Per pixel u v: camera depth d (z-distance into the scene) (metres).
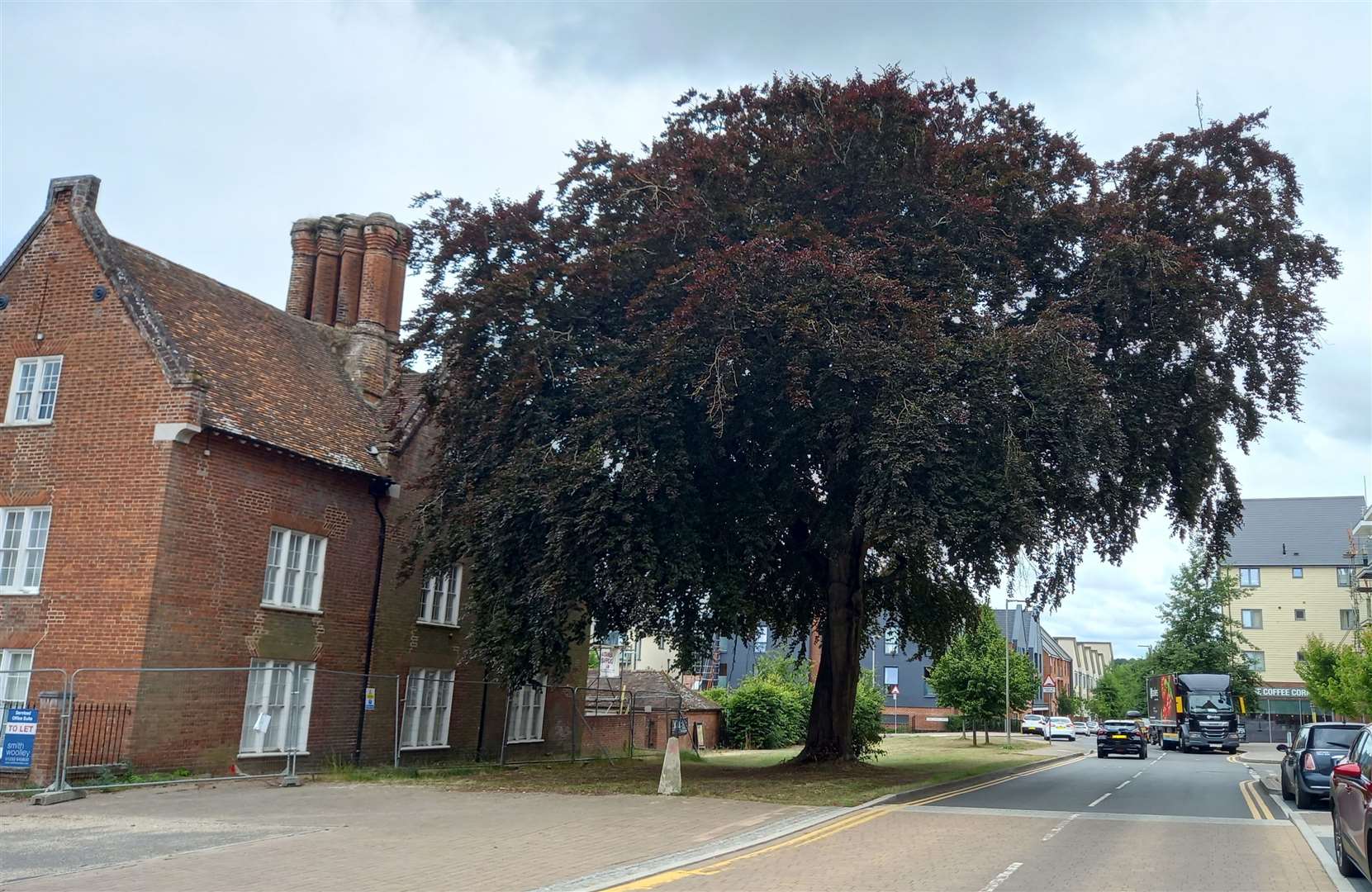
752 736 48.19
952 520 17.53
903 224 20.03
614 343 20.09
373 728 25.20
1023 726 72.38
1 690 19.95
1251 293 21.20
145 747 19.19
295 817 14.90
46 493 20.73
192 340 22.98
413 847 12.23
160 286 23.80
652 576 18.64
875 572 28.58
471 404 22.33
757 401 19.81
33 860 11.23
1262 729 71.94
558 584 19.02
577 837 13.10
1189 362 21.22
